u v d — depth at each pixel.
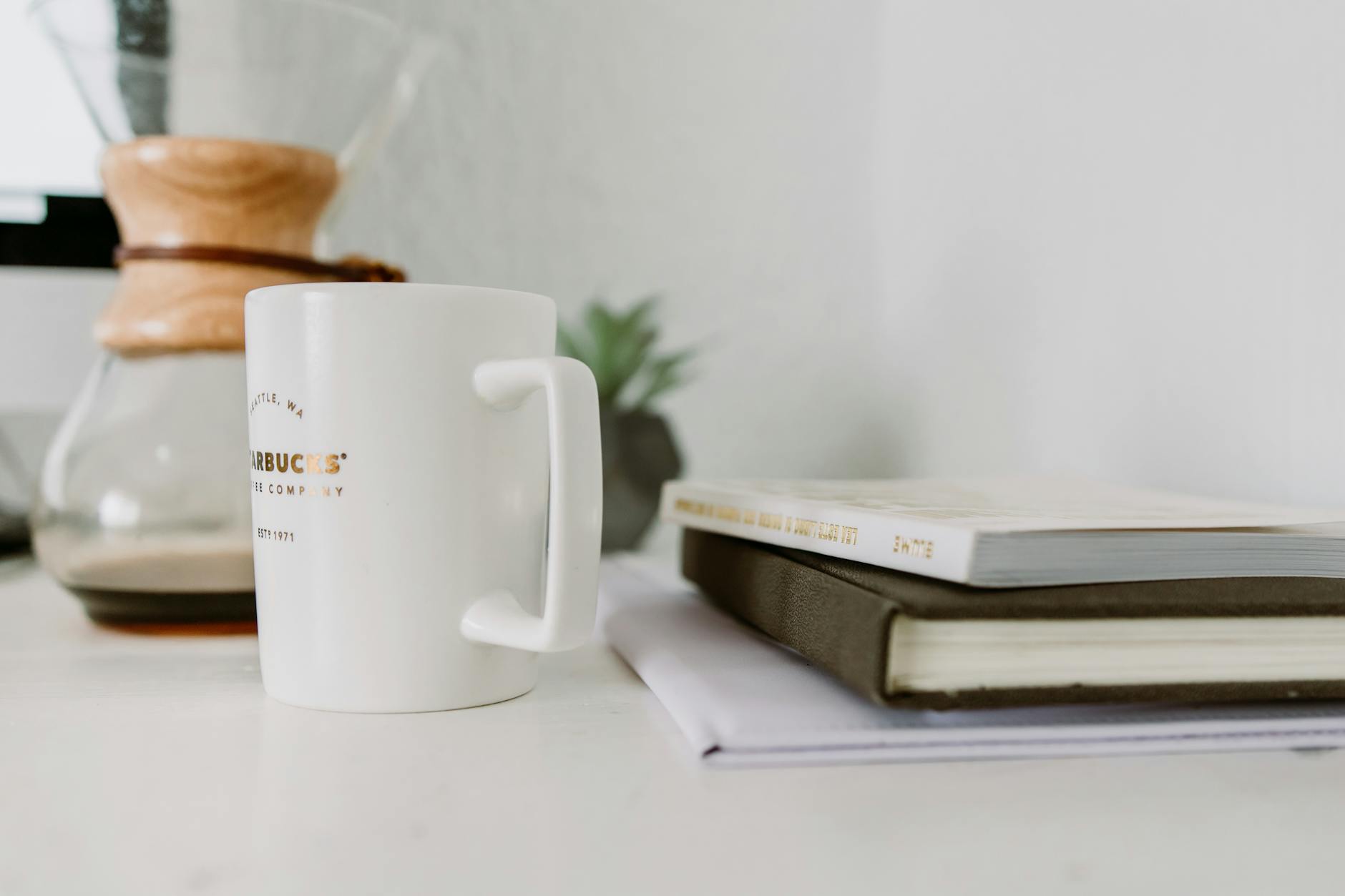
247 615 0.50
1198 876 0.25
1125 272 0.57
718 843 0.26
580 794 0.30
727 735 0.30
